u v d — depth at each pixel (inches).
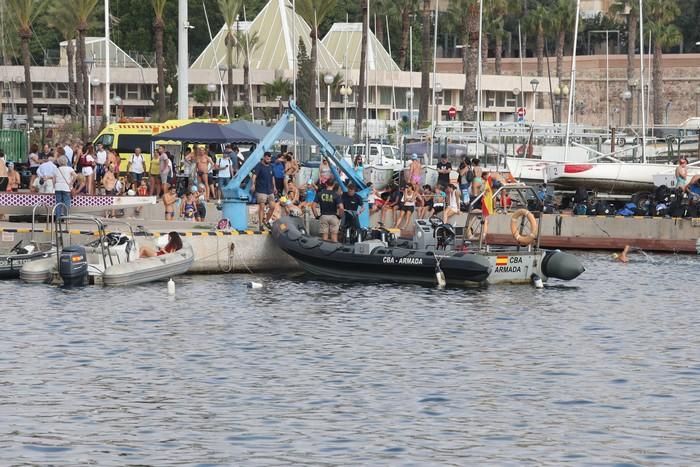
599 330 3304.6
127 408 2354.8
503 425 2249.0
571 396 2487.7
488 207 4259.4
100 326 3230.8
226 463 1999.3
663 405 2412.6
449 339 3132.4
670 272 4658.0
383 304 3700.8
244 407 2369.6
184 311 3506.4
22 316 3346.5
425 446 2107.5
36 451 2062.0
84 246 4069.9
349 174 4557.1
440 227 4207.7
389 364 2797.7
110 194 5172.2
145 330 3191.4
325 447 2096.5
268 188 4650.6
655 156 7662.4
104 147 5629.9
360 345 3029.0
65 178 4628.4
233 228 4579.2
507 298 3873.0
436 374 2691.9
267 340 3085.6
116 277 3909.9
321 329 3253.0
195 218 5027.1
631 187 6171.3
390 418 2293.3
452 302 3759.8
